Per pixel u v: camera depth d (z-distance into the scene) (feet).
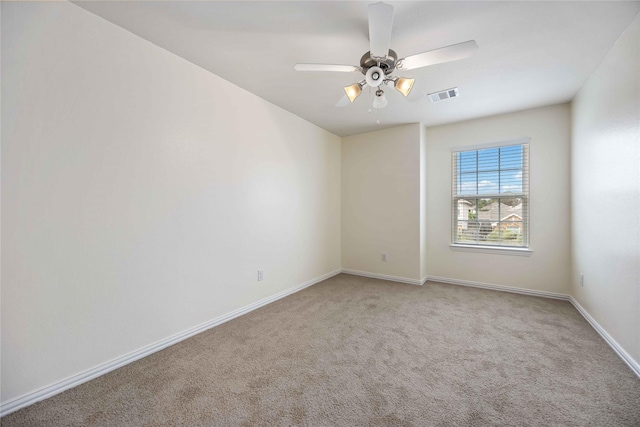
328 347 7.10
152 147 6.81
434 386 5.52
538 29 6.11
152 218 6.84
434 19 5.76
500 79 8.47
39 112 5.06
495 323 8.50
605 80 7.24
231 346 7.17
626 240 6.28
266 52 7.11
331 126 13.30
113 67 6.07
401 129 13.21
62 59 5.33
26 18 4.94
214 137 8.31
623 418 4.62
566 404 4.97
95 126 5.80
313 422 4.59
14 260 4.83
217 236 8.46
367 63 6.24
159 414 4.79
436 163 13.29
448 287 12.34
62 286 5.39
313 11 5.59
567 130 10.49
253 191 9.71
